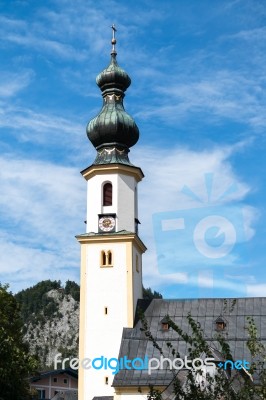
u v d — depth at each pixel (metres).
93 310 58.62
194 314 58.97
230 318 58.03
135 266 61.34
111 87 67.19
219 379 19.31
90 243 60.66
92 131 65.31
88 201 62.56
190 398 18.97
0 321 47.12
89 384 56.56
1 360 42.81
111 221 61.00
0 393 42.94
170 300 60.47
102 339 57.69
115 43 69.19
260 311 58.62
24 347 52.34
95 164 62.59
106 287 59.16
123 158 64.50
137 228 63.31
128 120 65.06
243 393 18.72
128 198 62.25
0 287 51.75
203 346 19.42
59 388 104.62
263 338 55.72
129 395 52.88
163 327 57.38
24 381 48.09
